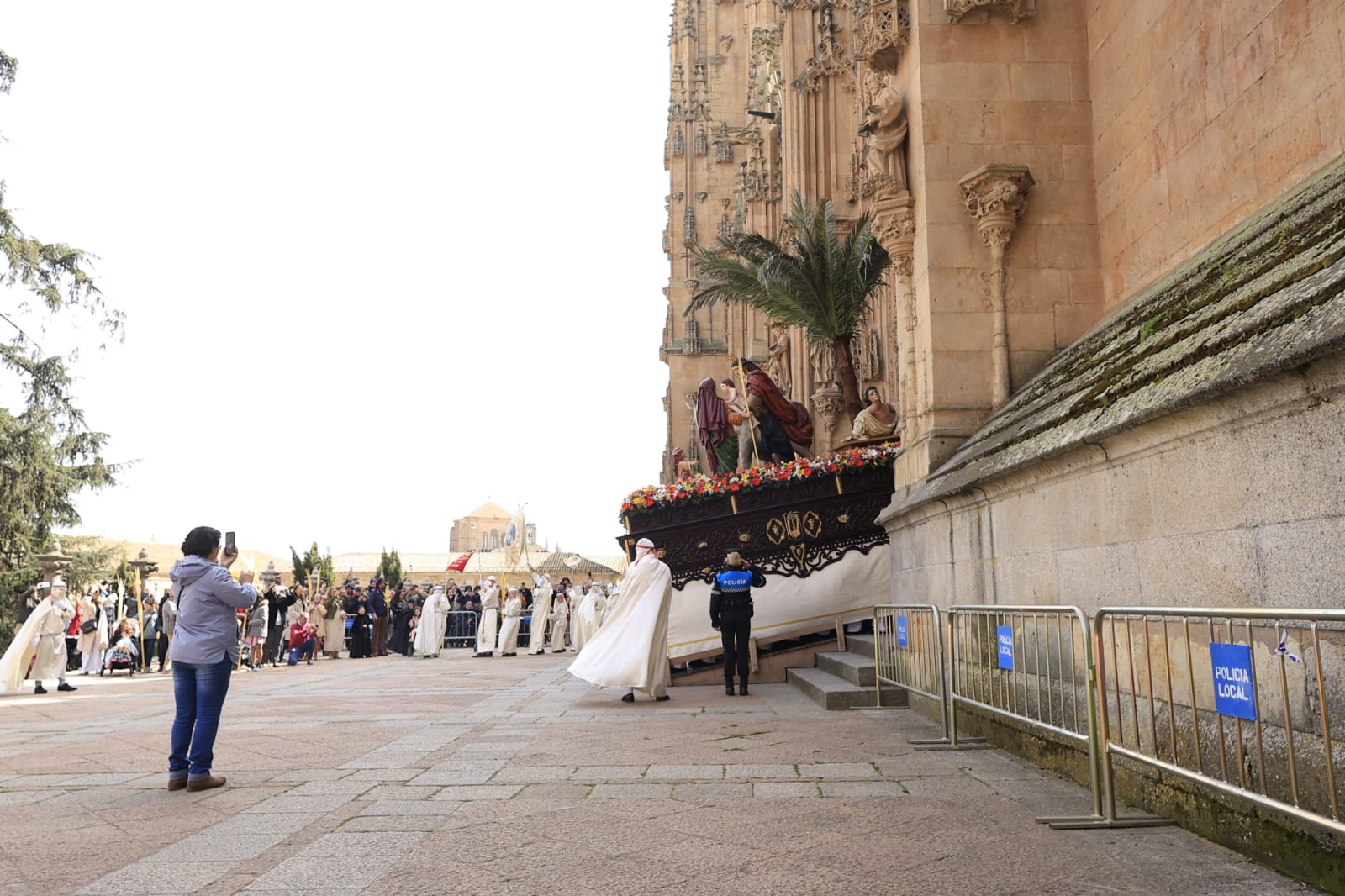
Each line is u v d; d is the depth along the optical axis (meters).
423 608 27.89
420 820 5.25
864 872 4.12
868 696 10.40
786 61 25.34
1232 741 4.38
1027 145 10.41
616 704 11.72
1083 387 7.07
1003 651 7.07
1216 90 7.88
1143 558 5.40
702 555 14.50
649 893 3.87
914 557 10.35
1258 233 6.06
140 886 4.07
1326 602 3.88
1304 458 4.03
